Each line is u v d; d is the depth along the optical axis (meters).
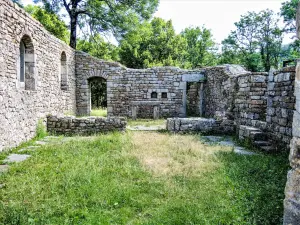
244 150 6.31
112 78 14.20
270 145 6.34
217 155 5.44
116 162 4.76
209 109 13.77
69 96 12.37
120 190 3.42
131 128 9.94
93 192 3.35
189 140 7.19
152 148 5.96
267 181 3.84
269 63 22.69
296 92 1.66
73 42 16.52
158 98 14.52
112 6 16.36
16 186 3.57
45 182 3.75
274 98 6.34
